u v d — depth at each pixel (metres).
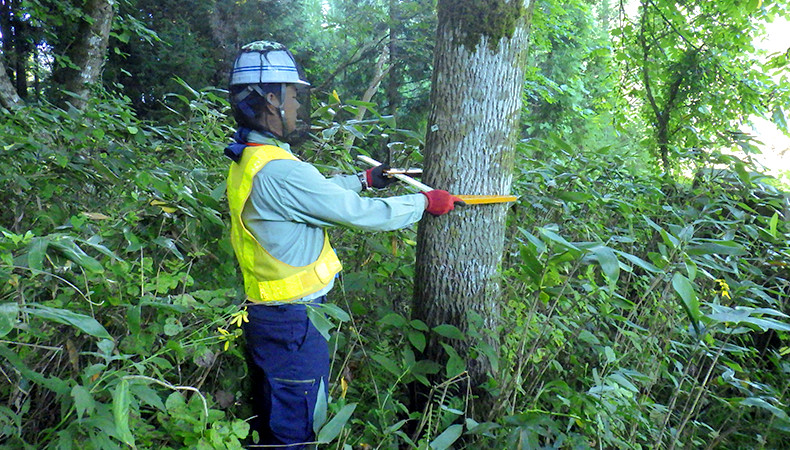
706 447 2.65
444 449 1.97
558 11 10.83
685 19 6.17
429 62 12.80
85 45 7.42
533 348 2.40
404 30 12.66
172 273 2.23
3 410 1.55
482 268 2.57
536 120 15.43
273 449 2.11
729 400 2.63
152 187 2.54
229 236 2.58
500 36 2.41
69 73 7.45
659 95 6.33
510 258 3.18
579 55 15.26
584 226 3.21
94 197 2.89
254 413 2.15
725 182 3.83
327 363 2.15
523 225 3.46
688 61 5.96
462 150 2.49
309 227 2.02
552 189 3.53
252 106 2.03
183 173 2.94
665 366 2.71
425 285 2.63
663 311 2.83
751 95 5.66
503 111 2.48
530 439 2.03
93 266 1.64
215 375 2.37
